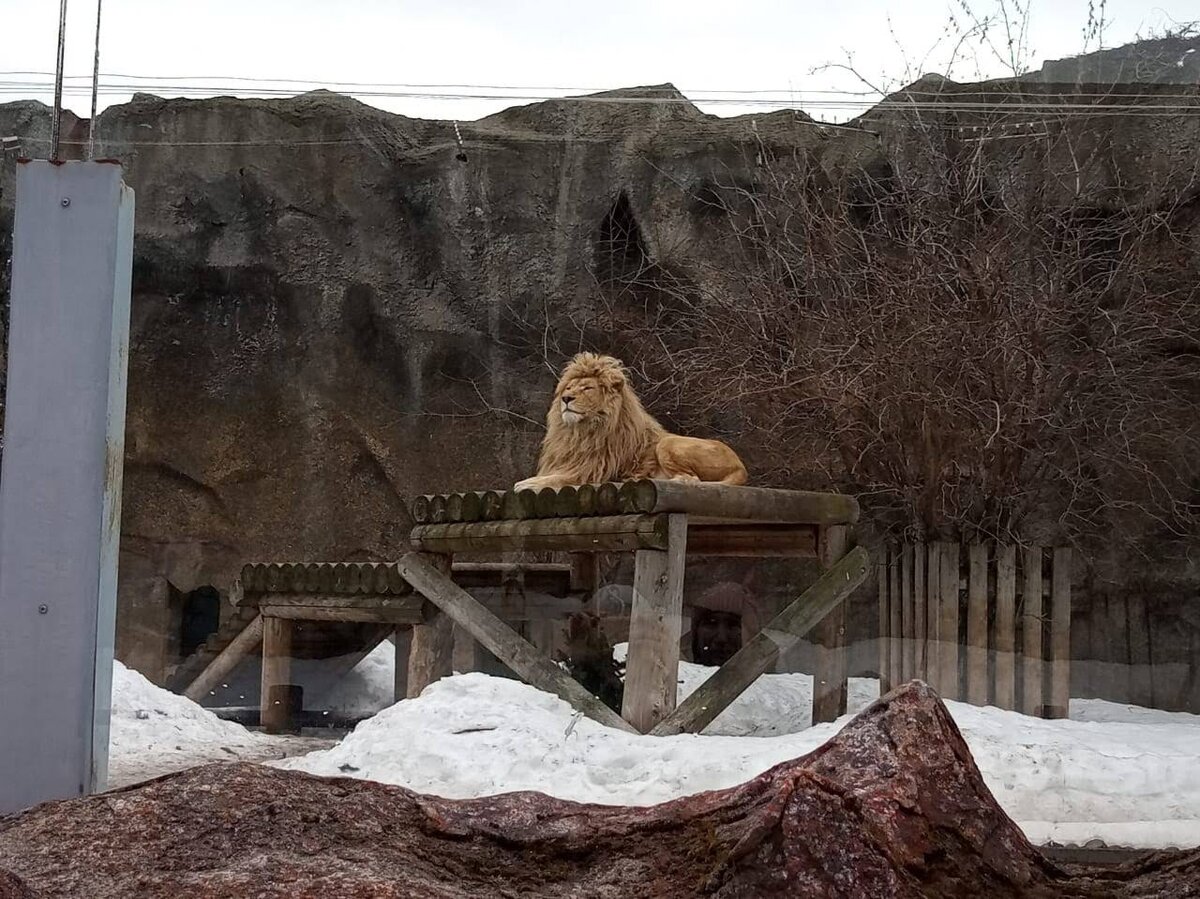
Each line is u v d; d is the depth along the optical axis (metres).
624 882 2.57
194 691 4.98
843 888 2.28
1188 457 5.60
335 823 2.70
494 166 5.38
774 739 4.85
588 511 5.54
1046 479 5.61
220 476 4.94
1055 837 3.65
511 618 5.63
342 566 5.10
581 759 4.67
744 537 5.99
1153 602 5.62
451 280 5.25
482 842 2.73
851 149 6.34
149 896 2.36
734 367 5.95
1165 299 5.62
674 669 5.46
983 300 5.46
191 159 4.96
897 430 5.62
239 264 4.92
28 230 4.41
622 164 5.79
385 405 5.11
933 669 5.64
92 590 4.31
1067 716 5.52
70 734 4.26
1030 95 6.05
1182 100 5.79
